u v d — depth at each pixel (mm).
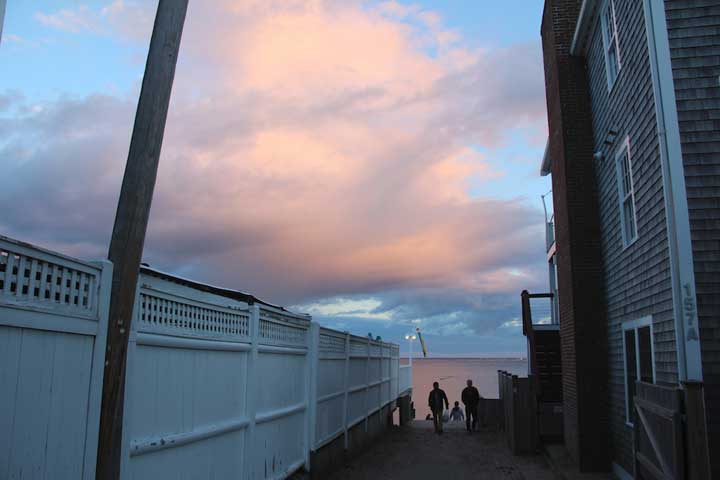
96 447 4098
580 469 11055
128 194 4223
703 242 7285
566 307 12516
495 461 13305
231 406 6805
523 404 14375
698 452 5984
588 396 11250
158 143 4336
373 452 14422
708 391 7000
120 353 4199
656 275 8062
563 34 12531
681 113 7578
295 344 9445
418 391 75750
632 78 8898
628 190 9680
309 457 9727
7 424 3332
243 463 7070
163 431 5285
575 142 11977
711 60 7648
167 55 4430
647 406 7262
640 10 8336
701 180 7414
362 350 15125
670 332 7512
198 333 5953
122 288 4184
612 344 10867
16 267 3404
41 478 3586
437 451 14719
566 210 11859
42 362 3613
